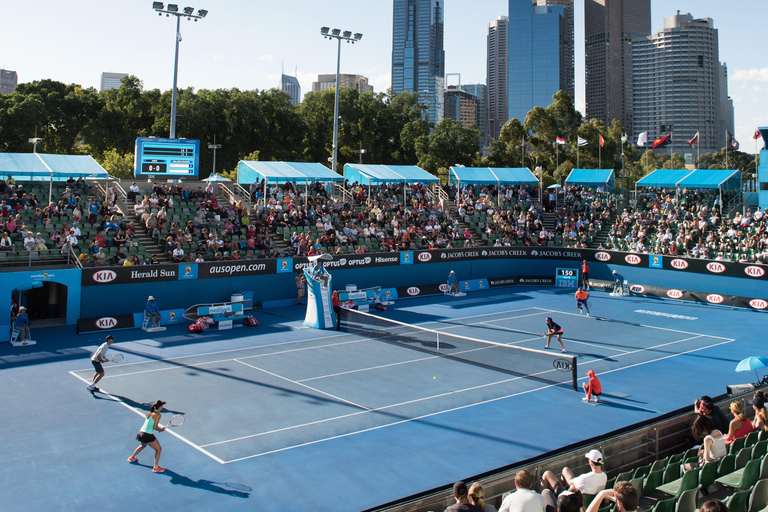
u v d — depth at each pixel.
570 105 100.00
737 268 41.06
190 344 29.55
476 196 58.25
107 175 40.31
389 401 21.19
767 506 12.25
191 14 44.91
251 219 44.47
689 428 19.56
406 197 55.31
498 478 14.89
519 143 100.69
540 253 50.97
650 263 45.47
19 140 75.06
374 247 46.06
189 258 38.06
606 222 54.88
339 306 34.22
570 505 10.11
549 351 28.69
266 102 90.00
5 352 27.23
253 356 27.31
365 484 14.76
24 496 13.92
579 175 61.16
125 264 34.78
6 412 19.48
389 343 30.17
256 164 48.41
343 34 52.56
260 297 39.06
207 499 13.92
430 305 41.41
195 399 21.11
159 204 41.22
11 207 36.19
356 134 103.44
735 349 29.11
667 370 25.42
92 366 25.20
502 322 35.66
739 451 14.86
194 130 82.50
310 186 51.19
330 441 17.50
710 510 7.30
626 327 34.28
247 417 19.41
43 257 33.16
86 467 15.56
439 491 14.09
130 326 32.78
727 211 53.59
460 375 24.55
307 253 41.50
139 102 82.94
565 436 17.94
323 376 24.19
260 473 15.34
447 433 18.19
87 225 37.31
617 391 22.52
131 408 20.06
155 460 15.39
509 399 21.50
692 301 42.72
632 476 14.39
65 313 34.50
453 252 47.69
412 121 108.62
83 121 84.56
